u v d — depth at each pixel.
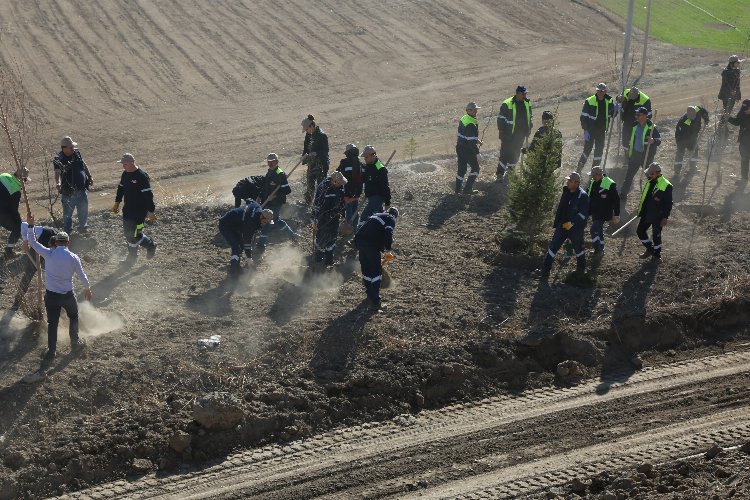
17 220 31.38
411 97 68.44
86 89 66.12
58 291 24.58
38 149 55.12
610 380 26.91
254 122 62.00
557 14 90.31
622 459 22.73
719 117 50.47
